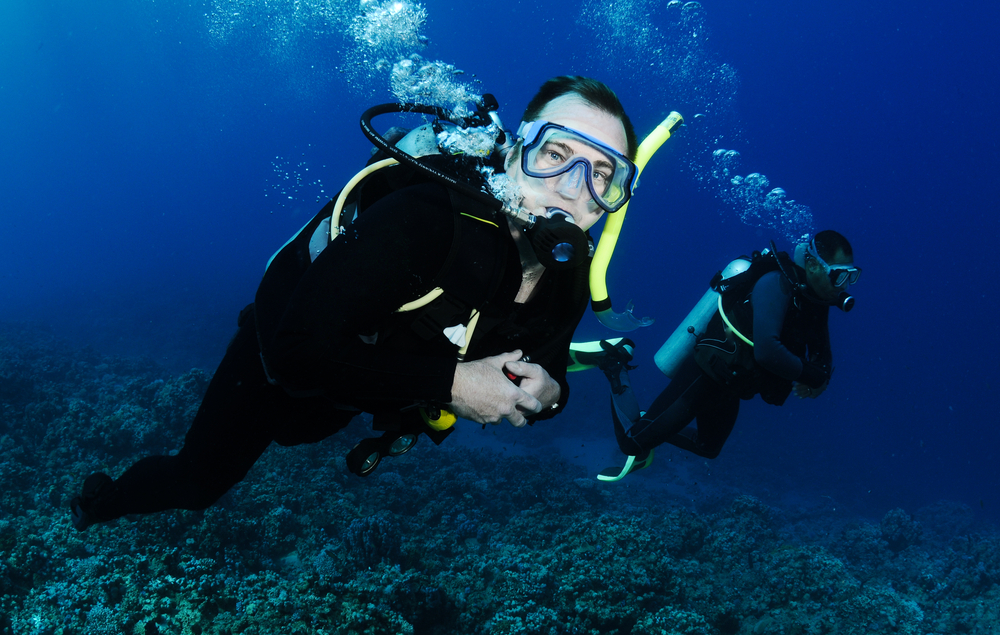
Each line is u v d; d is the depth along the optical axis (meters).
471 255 1.11
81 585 5.34
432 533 9.61
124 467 8.88
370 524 7.36
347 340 1.03
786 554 9.08
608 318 1.48
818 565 8.75
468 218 1.13
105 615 4.97
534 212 1.21
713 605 8.05
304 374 1.02
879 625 7.77
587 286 1.39
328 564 7.04
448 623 6.57
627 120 1.38
